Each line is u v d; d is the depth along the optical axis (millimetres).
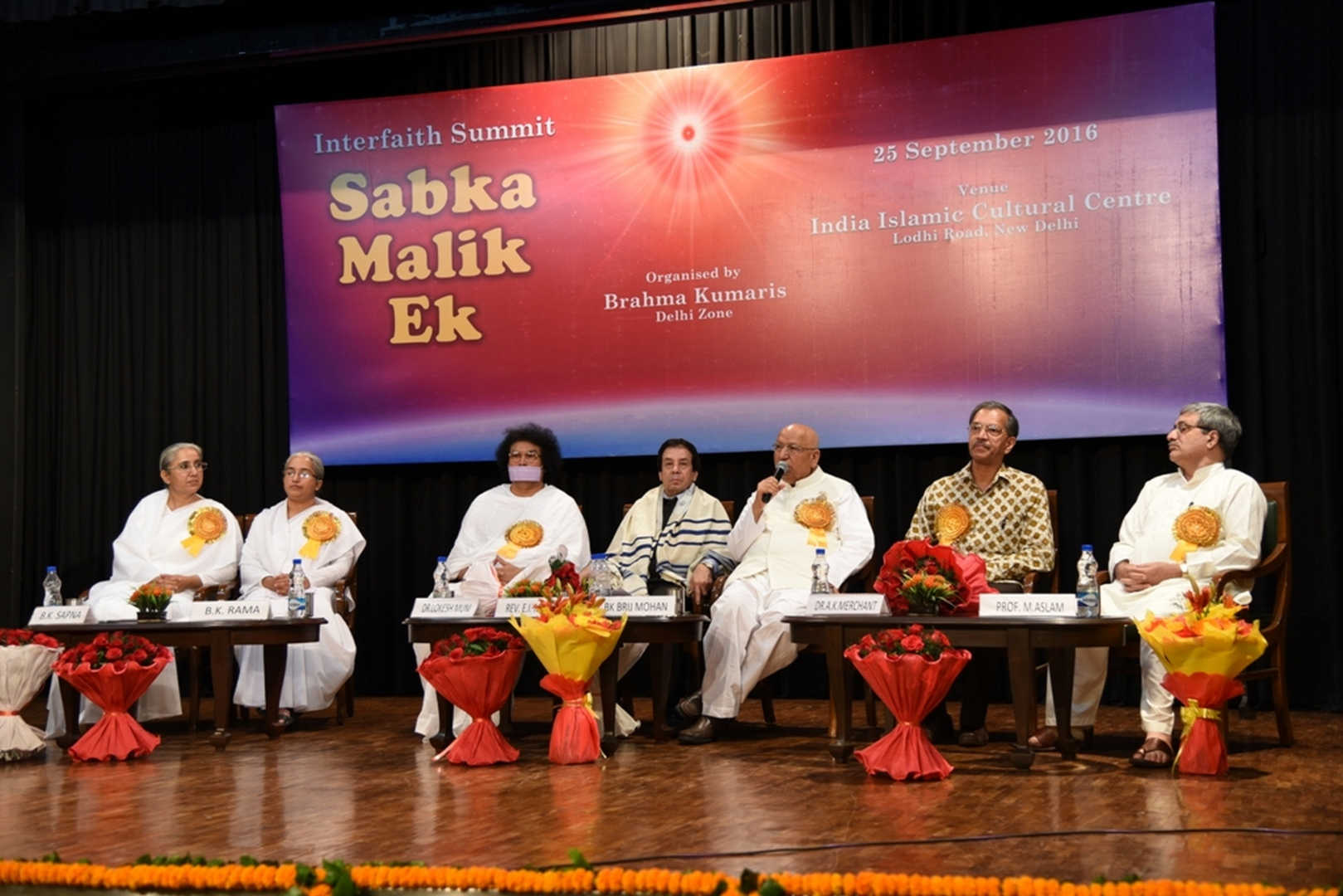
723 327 6109
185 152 6969
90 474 6996
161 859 2750
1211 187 5508
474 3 6527
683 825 3176
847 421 5957
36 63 6773
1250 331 5566
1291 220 5535
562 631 4156
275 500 6785
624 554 5340
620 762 4215
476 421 6395
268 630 4766
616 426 6230
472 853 2895
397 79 6719
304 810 3471
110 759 4500
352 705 5773
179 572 5637
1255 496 4348
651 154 6199
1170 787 3609
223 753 4621
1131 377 5605
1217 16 5641
